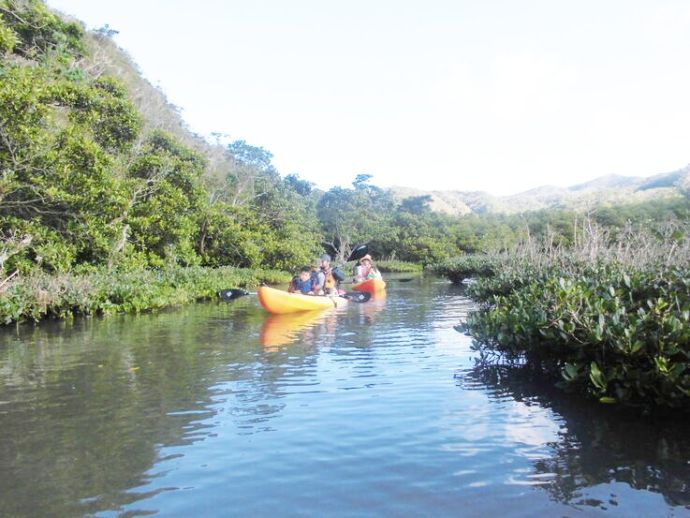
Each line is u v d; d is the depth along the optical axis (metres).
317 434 4.63
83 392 6.09
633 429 4.54
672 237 7.94
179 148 22.47
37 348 8.75
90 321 11.94
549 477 3.71
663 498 3.39
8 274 12.92
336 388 6.08
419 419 4.96
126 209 16.11
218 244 25.56
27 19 22.17
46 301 11.79
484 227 51.75
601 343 5.12
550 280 7.28
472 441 4.39
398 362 7.37
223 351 8.35
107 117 16.42
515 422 4.80
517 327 6.16
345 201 55.50
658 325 4.83
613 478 3.67
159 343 9.10
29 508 3.43
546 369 6.31
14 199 13.80
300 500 3.47
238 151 49.66
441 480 3.71
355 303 15.60
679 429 4.51
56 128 14.50
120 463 4.11
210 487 3.68
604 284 6.63
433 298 17.11
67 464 4.11
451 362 7.31
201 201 20.30
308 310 13.66
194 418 5.13
